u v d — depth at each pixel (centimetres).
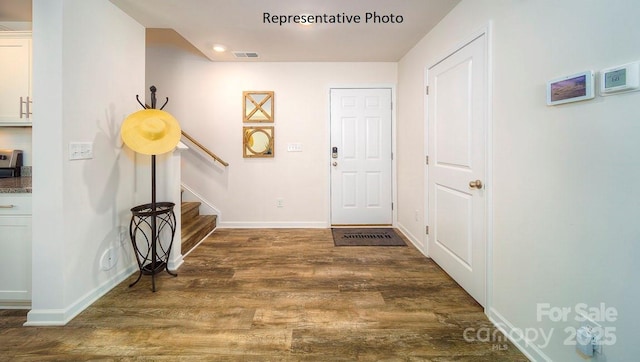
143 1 220
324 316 188
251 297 212
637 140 100
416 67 316
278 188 399
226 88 388
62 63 174
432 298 209
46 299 178
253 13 242
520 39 155
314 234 369
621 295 106
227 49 336
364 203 400
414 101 323
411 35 290
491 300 183
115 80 224
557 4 130
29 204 184
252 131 390
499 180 174
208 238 351
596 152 113
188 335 168
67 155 179
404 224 366
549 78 136
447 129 242
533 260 147
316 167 397
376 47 329
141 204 256
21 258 187
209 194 396
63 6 174
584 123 118
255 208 399
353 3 227
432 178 276
